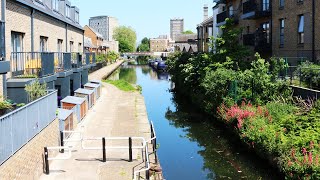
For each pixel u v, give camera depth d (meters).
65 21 23.73
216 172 12.77
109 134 14.85
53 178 9.83
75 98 18.17
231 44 23.33
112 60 83.62
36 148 9.73
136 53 139.88
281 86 17.08
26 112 9.08
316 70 15.89
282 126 13.09
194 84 25.94
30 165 9.16
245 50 23.19
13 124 8.14
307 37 21.25
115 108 21.64
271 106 15.19
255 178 11.96
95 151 12.27
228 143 16.02
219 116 18.45
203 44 56.00
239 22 32.66
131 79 50.50
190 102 27.52
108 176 9.96
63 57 19.08
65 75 18.73
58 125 12.27
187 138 17.25
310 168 9.68
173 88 38.31
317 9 20.16
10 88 13.37
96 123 17.19
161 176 10.16
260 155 12.80
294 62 21.09
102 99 25.59
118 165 10.88
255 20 29.08
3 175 7.36
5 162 7.57
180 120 21.30
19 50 16.20
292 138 11.62
